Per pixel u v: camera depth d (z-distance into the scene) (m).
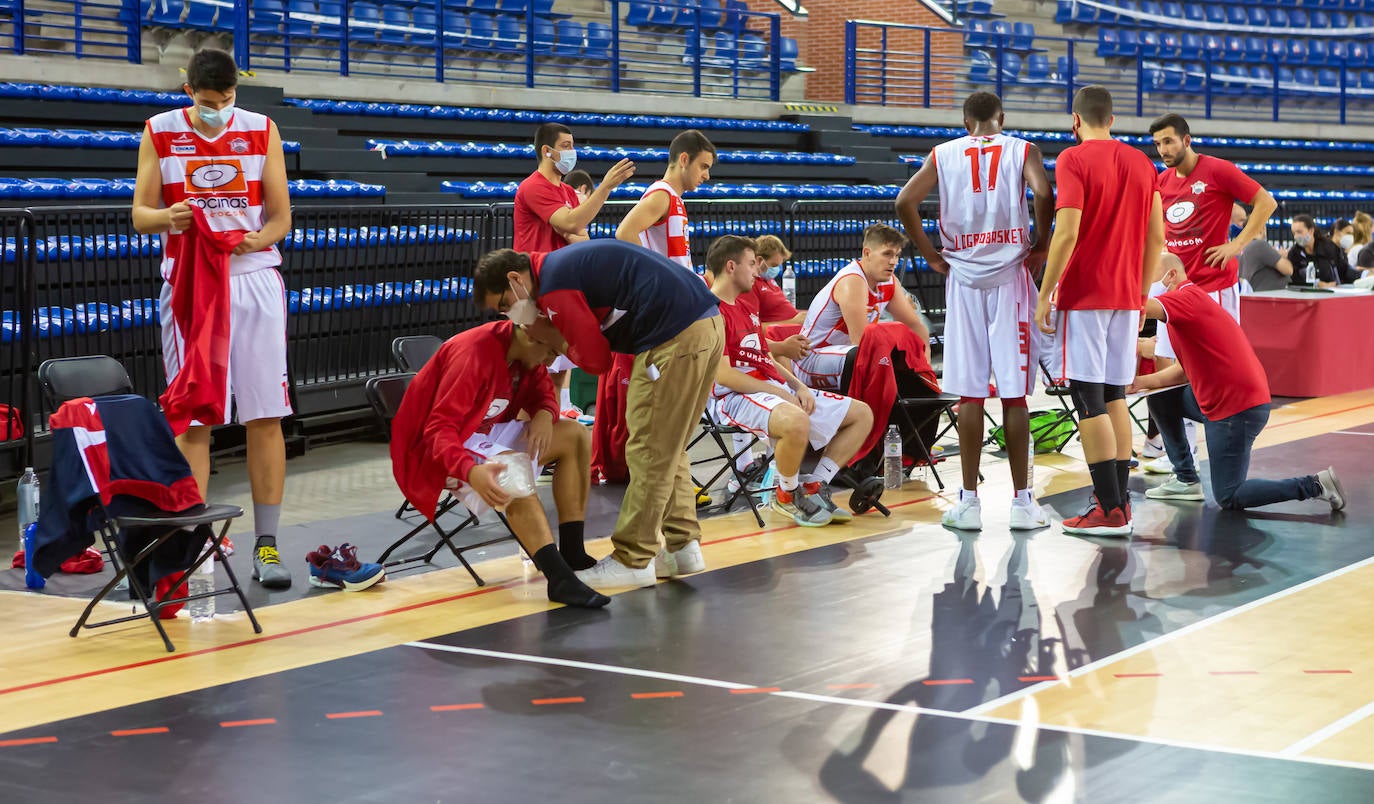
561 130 7.99
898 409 7.84
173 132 5.74
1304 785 3.49
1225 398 7.07
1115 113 22.64
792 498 6.93
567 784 3.54
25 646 4.90
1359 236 15.66
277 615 5.31
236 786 3.55
